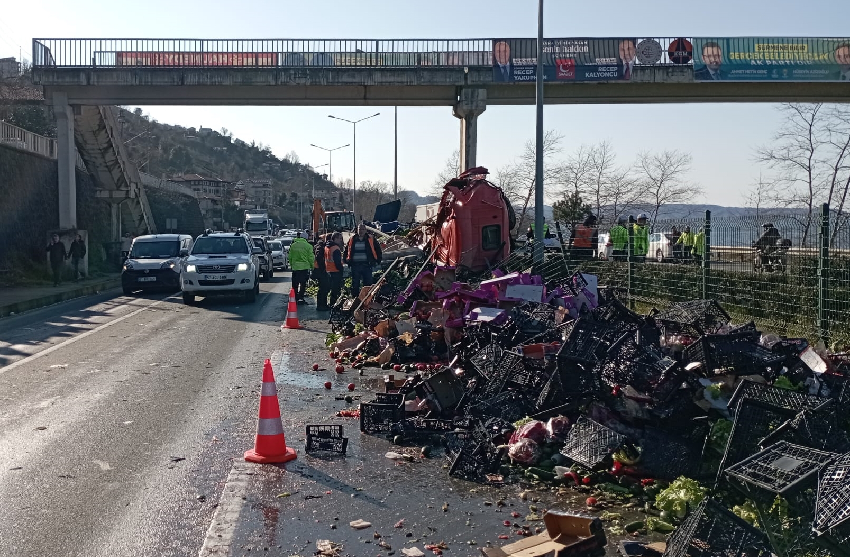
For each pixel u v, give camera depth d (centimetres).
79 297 2494
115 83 3059
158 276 2527
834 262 1147
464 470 655
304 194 16962
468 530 536
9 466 677
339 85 3072
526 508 581
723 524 457
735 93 3081
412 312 1343
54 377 1089
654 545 497
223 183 14650
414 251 2119
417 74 3048
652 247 1861
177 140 19762
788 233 1290
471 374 930
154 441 761
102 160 3741
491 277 1543
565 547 466
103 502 590
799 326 1229
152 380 1073
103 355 1288
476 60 3050
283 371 1155
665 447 635
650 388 685
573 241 2303
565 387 725
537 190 1914
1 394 972
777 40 2942
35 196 3288
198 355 1299
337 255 1980
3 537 521
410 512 571
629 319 893
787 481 479
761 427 592
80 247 3052
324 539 517
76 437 772
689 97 3098
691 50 2969
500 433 723
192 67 3053
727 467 567
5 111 3731
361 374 1134
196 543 514
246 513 564
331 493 611
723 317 1000
